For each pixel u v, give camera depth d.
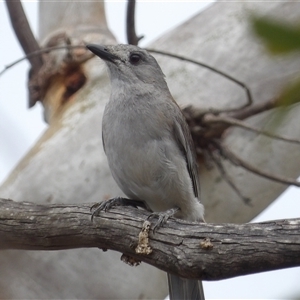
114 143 9.95
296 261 6.63
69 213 8.27
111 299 10.58
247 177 12.45
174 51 13.08
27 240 8.41
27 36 13.98
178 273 7.42
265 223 6.92
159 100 10.24
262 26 3.03
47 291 9.70
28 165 11.58
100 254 10.68
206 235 7.12
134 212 8.08
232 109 11.73
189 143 10.52
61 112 13.20
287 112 3.19
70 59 13.56
